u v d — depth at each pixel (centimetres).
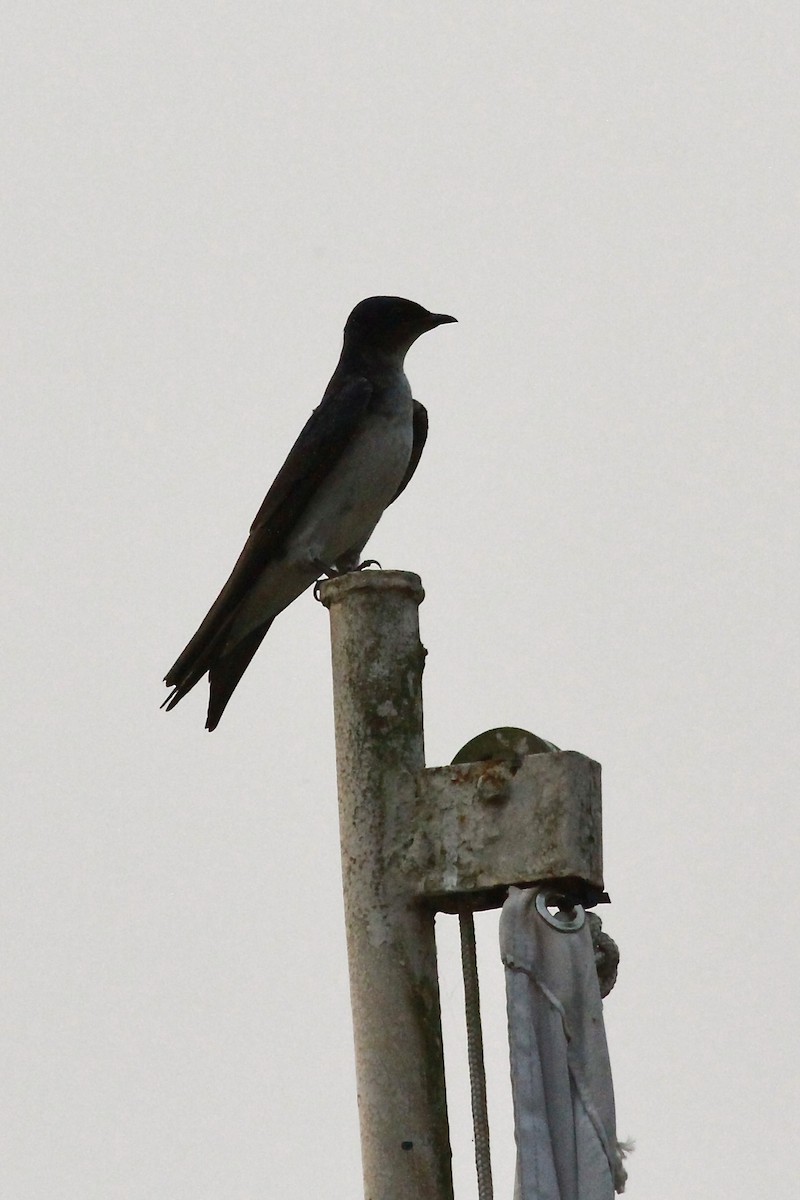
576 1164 807
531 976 830
